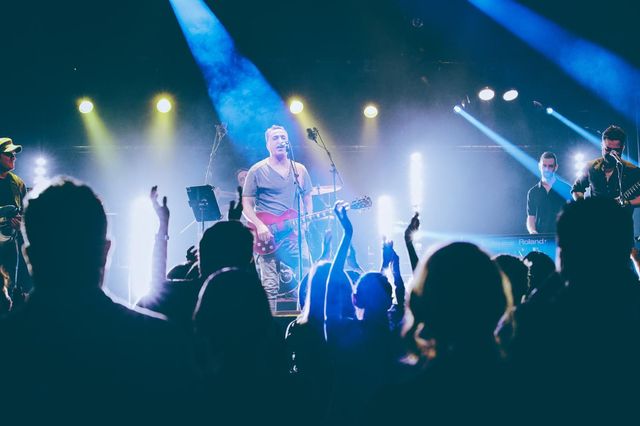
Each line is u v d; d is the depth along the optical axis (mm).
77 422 1529
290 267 6879
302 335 2992
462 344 1570
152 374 1575
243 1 9047
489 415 1509
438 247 1679
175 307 2688
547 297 1921
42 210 1602
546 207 7512
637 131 8680
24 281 7504
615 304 1765
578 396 1633
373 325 2918
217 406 1803
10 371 1521
